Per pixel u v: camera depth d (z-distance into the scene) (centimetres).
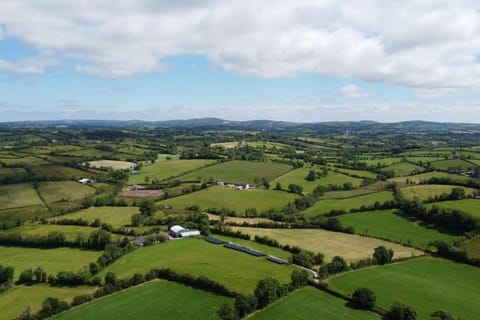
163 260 9731
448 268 9331
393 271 9100
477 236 10994
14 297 8256
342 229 12338
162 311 7181
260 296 7206
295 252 10550
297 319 6800
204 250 10525
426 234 11819
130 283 8344
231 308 6838
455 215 11875
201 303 7456
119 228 12838
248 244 11306
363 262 9381
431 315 6931
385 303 7450
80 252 11081
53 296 8212
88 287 8588
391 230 12300
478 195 14400
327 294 7812
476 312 7200
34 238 11688
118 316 7075
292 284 7981
